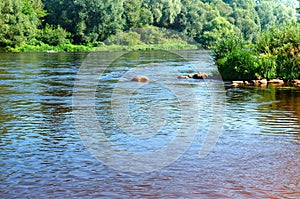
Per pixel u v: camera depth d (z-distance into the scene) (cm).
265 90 1920
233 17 8662
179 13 4447
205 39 4122
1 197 693
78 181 765
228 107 1466
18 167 835
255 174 795
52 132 1109
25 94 1758
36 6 6372
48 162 866
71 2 6166
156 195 703
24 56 4631
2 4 5619
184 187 736
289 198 691
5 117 1288
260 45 2556
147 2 4053
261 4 10719
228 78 2377
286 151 934
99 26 5856
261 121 1231
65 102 1566
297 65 2309
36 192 714
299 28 2567
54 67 3106
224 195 702
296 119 1255
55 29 6141
